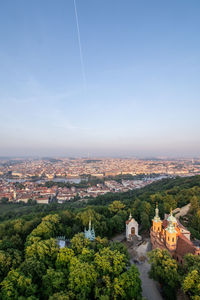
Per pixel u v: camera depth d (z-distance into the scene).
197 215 115.56
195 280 56.28
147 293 69.56
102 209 138.38
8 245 85.38
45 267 69.38
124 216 126.38
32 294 58.22
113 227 118.38
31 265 66.56
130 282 59.66
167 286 66.50
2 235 101.06
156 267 66.75
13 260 71.94
